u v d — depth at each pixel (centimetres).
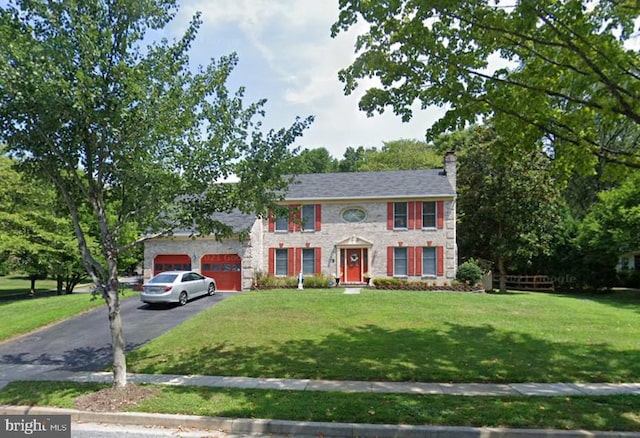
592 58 608
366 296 1772
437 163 4334
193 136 761
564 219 2719
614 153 704
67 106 641
